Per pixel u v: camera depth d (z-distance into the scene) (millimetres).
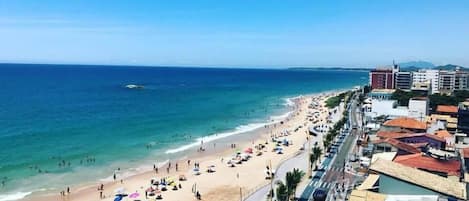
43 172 91812
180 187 85438
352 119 162500
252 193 79938
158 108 198750
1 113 164375
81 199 77812
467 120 112875
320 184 79500
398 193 54531
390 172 55531
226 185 86812
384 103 145250
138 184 87500
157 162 104688
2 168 92062
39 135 125812
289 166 97250
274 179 87625
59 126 141500
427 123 116375
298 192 75125
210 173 95875
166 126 151625
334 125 139250
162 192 82500
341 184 78812
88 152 109688
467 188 53188
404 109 143250
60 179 88062
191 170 98438
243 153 113250
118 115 171375
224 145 125812
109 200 77812
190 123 160750
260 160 107125
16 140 118062
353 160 96500
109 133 134125
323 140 121250
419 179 54594
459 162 66875
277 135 141500
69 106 193375
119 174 93562
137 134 134875
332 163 95125
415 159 66750
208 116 180625
